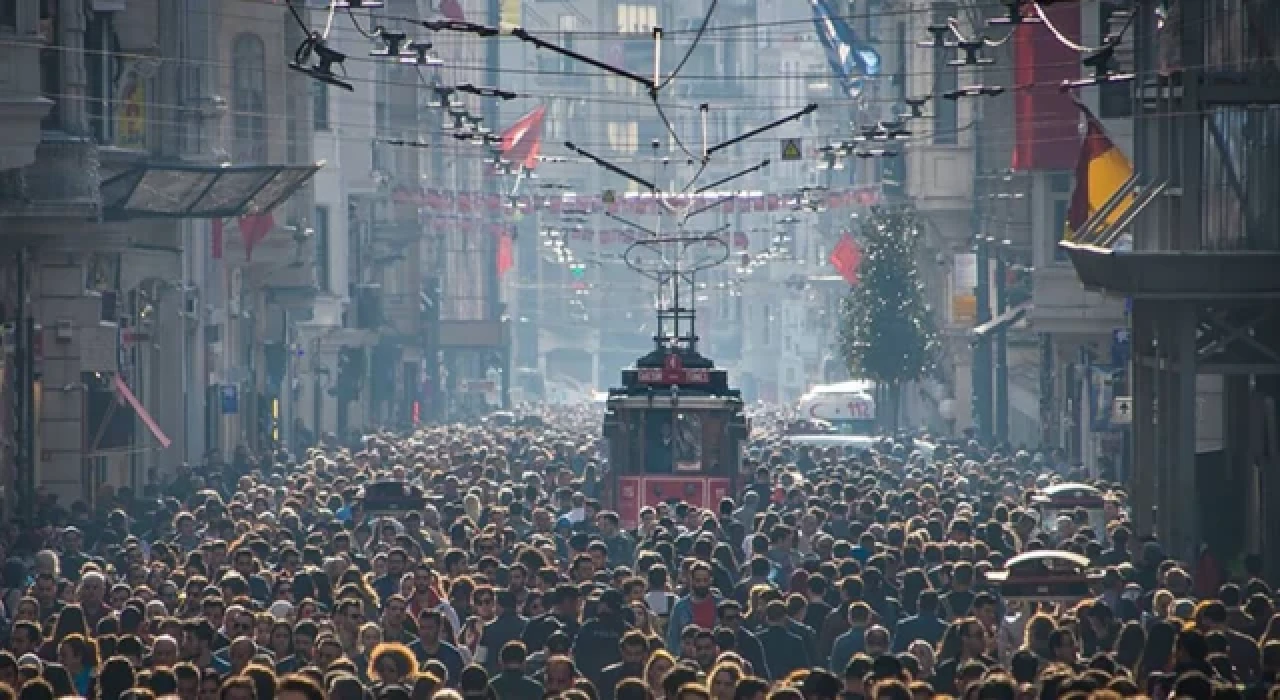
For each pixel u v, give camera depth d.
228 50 172.12
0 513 116.44
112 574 78.75
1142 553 78.81
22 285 121.62
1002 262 189.00
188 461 161.62
